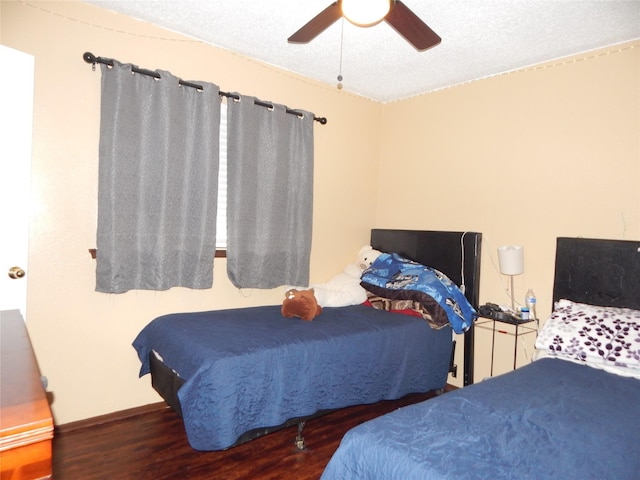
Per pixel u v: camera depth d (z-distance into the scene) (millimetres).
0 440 747
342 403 2254
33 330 2199
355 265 3459
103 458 2049
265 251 2930
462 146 3277
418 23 1741
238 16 2402
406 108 3721
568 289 2564
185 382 1848
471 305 3016
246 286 2873
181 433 2332
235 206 2766
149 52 2508
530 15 2225
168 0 2252
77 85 2270
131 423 2430
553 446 1220
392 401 2922
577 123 2635
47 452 817
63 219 2260
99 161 2254
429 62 2926
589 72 2594
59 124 2225
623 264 2330
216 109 2645
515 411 1448
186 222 2549
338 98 3555
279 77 3139
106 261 2279
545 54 2703
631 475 1120
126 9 2357
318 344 2152
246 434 1908
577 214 2619
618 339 2021
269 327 2330
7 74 1897
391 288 2986
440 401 1522
